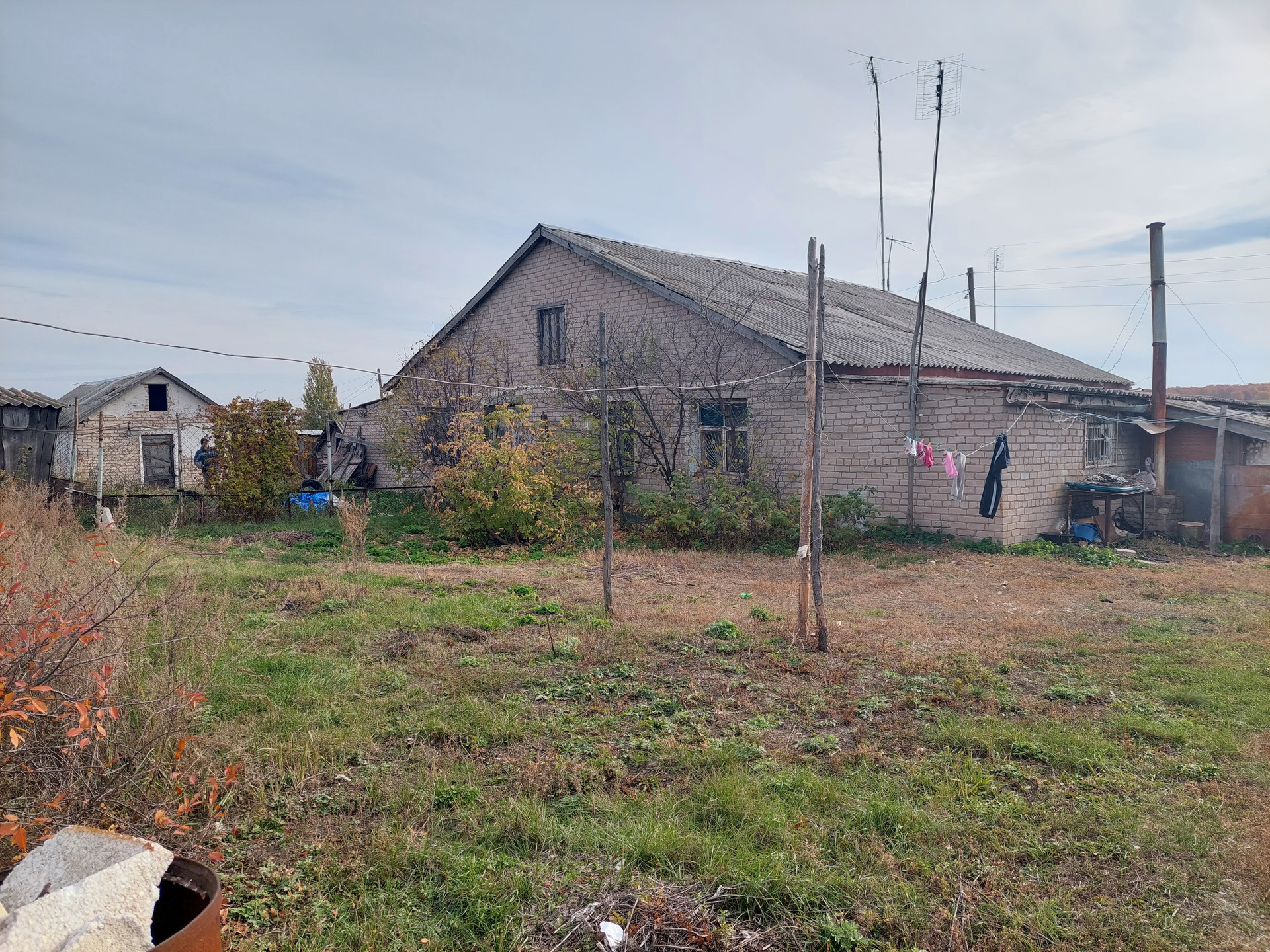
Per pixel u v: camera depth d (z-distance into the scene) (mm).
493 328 20203
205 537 13805
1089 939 3232
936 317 23672
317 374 33219
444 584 9930
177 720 4387
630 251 19109
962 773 4648
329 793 4320
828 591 10055
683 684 6195
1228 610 8828
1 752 3740
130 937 2316
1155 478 15359
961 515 13195
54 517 7367
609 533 8336
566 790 4402
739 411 15766
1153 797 4371
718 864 3631
